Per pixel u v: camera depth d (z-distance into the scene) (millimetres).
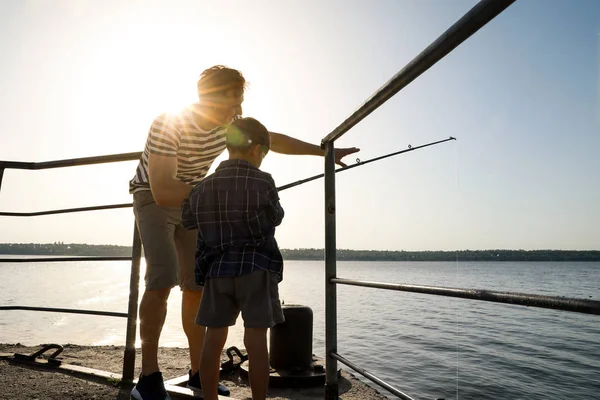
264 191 1820
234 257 1772
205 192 1852
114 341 19344
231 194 1809
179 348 3475
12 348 3188
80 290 58750
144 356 1975
